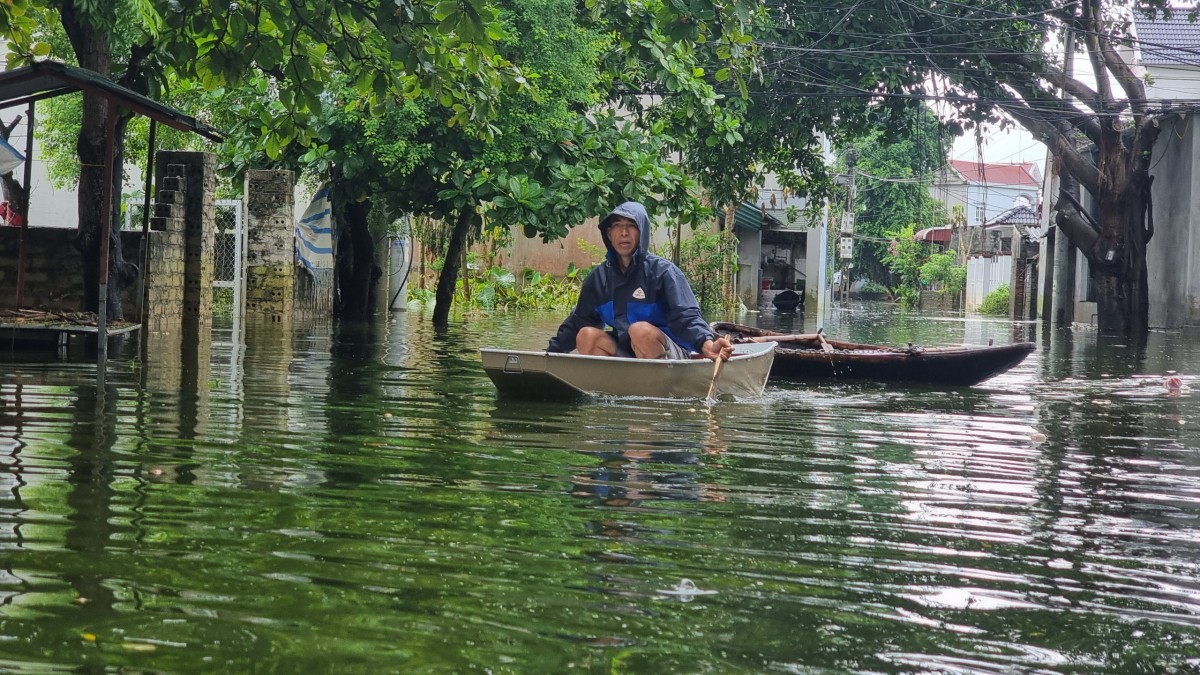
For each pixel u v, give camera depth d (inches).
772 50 767.7
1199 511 168.2
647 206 609.3
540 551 128.5
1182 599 119.9
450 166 626.5
